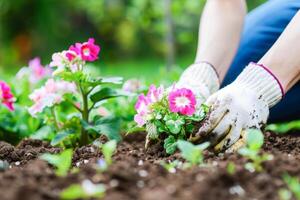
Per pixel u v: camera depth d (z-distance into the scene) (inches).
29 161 55.1
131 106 70.9
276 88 53.1
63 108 70.6
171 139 53.2
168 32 110.0
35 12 228.5
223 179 42.8
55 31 231.9
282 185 42.6
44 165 47.8
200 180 42.6
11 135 70.1
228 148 52.4
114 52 251.4
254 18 70.1
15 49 230.4
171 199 39.8
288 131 68.8
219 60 59.8
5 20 228.5
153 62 232.4
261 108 52.8
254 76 53.4
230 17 61.5
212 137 52.6
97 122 60.5
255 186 42.6
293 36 53.5
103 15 207.0
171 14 113.0
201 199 40.4
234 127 52.1
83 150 56.7
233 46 61.1
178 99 52.4
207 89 57.2
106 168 44.7
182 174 44.4
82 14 241.6
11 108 62.2
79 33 241.6
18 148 60.6
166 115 53.1
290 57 53.2
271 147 56.6
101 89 59.4
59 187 42.4
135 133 66.0
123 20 233.8
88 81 58.4
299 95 65.7
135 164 47.0
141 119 54.1
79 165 52.2
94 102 59.9
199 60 59.9
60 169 45.5
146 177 43.8
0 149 57.3
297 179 43.6
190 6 114.6
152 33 237.0
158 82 83.5
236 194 41.8
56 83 61.2
